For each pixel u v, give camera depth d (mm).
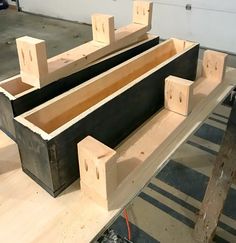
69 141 602
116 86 860
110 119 704
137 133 794
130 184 648
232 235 1253
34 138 577
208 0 2504
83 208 595
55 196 620
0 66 2848
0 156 736
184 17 2742
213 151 1704
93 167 562
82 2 3705
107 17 902
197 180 1519
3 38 3566
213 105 953
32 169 645
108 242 914
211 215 1107
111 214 583
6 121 766
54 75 764
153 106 876
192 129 846
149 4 1074
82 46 929
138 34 1072
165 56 1065
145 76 800
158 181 1520
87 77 877
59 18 4188
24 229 555
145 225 1302
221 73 1037
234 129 920
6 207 599
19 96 702
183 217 1332
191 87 816
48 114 678
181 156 1672
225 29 2529
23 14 4535
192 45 1031
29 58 712
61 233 547
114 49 977
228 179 996
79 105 755
